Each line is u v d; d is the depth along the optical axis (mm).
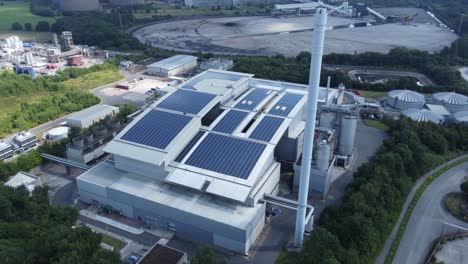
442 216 82750
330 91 130125
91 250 65000
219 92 103688
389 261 69562
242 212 73375
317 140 90625
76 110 141000
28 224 74375
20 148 109812
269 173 82375
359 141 118375
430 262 69188
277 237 76750
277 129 88750
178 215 74750
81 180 84375
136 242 74875
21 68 182625
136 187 80500
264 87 119812
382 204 79625
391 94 145375
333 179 97562
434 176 98250
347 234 69500
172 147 81812
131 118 113062
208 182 76375
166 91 138250
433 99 144750
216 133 88625
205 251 63469
